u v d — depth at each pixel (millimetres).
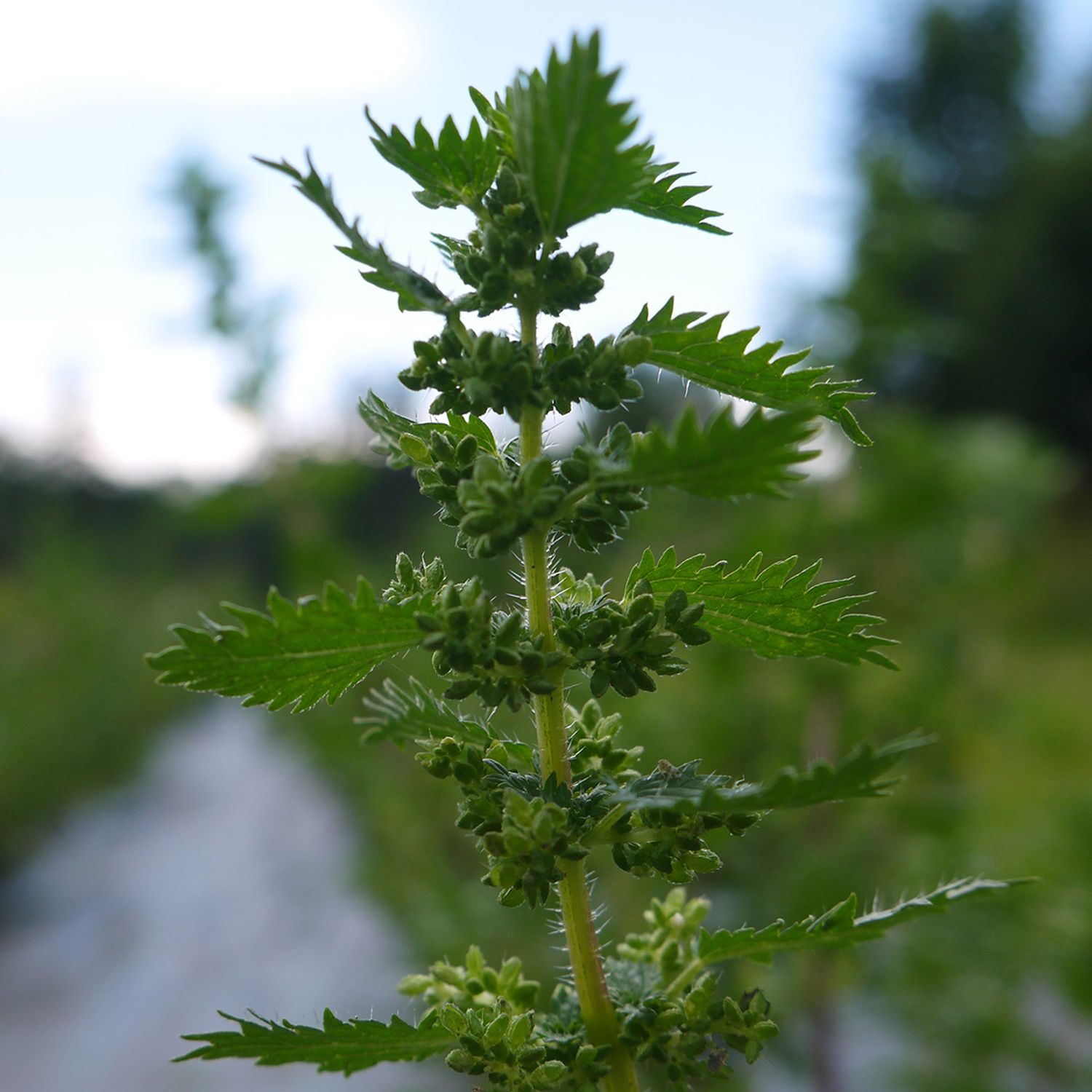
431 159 1283
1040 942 3789
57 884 10094
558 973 4129
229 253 6379
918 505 4406
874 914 1331
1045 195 27844
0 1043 6559
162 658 1150
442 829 5918
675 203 1337
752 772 4285
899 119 28125
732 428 919
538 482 1185
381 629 1211
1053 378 28188
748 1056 1374
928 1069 3875
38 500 31578
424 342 1299
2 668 13719
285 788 13047
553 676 1326
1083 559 18266
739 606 1420
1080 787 4324
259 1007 6457
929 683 4402
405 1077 4496
